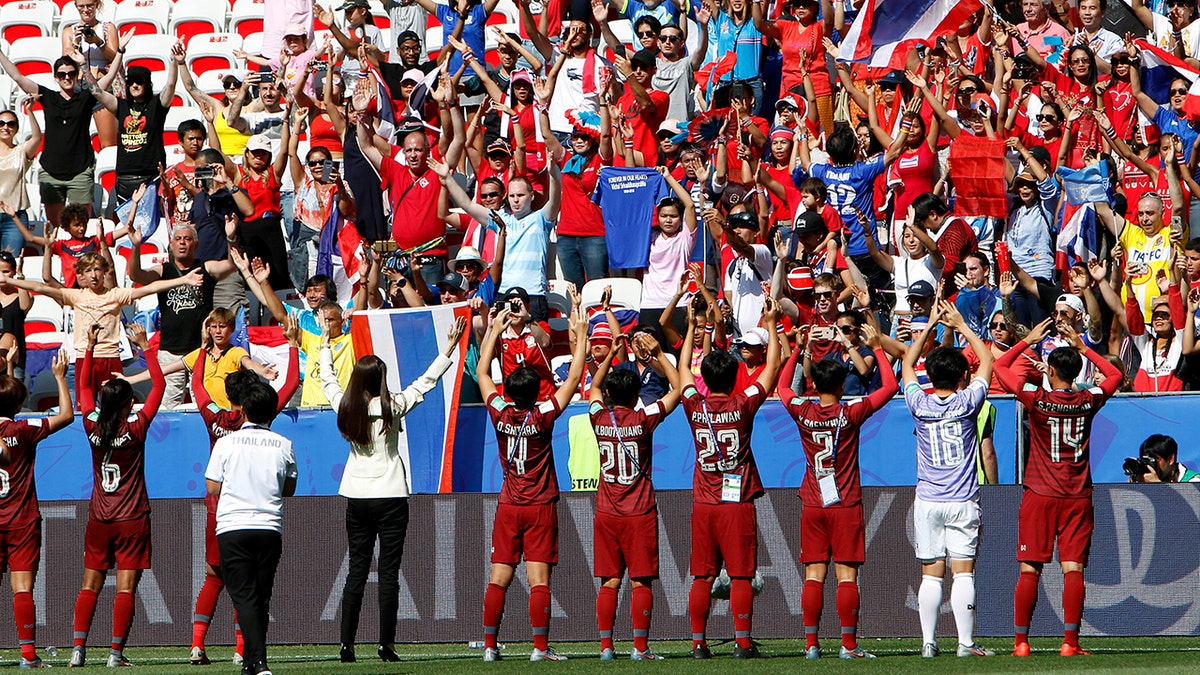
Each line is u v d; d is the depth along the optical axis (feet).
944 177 142.10
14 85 195.11
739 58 156.97
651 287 137.18
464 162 161.17
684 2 172.96
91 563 96.12
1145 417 110.01
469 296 133.90
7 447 96.07
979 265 123.24
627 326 132.67
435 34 186.70
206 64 193.26
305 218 152.56
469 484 120.78
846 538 87.76
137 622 104.12
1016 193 139.13
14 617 101.45
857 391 116.37
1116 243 132.77
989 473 108.58
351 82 170.30
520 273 137.28
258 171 151.33
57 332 154.40
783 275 129.90
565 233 144.15
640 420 89.92
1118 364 114.62
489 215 141.28
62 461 129.08
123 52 173.37
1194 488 92.79
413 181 145.59
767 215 140.67
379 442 93.25
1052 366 86.94
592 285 141.49
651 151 150.20
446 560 101.19
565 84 157.79
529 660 91.25
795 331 118.01
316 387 129.70
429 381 94.32
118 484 95.91
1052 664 80.38
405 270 143.02
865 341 91.09
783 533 98.27
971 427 87.56
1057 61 158.40
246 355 127.34
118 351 138.41
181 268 140.77
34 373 148.05
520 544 92.07
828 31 160.35
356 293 138.00
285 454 79.82
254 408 80.07
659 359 94.58
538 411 91.04
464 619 100.63
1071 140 139.13
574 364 93.45
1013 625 94.89
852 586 88.33
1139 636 93.35
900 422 114.11
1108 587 93.86
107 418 94.94
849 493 88.22
